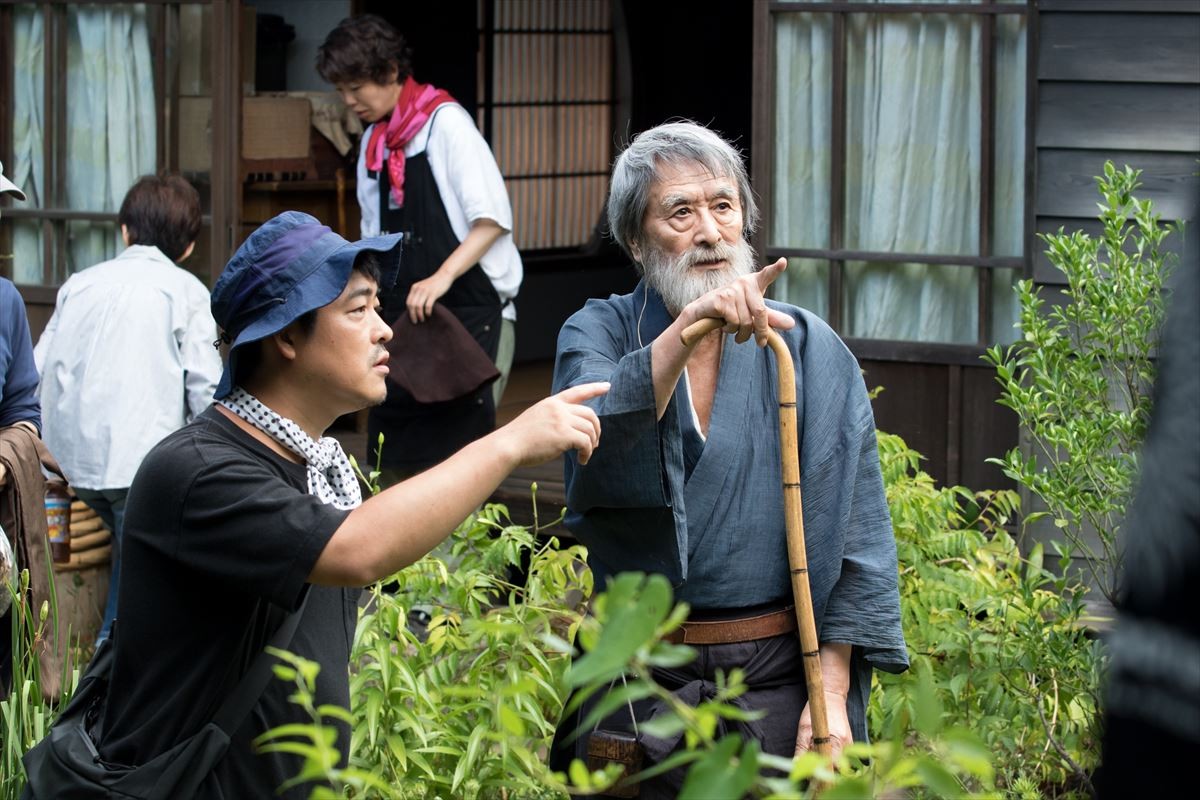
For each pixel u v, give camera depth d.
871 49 4.71
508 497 5.25
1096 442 3.13
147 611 1.90
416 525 1.80
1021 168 4.60
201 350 4.57
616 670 1.04
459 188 4.75
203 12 5.54
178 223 4.61
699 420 2.42
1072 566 4.38
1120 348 3.37
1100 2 4.30
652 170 2.45
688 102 9.64
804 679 2.40
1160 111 4.29
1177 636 0.85
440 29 8.23
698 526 2.37
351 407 2.02
